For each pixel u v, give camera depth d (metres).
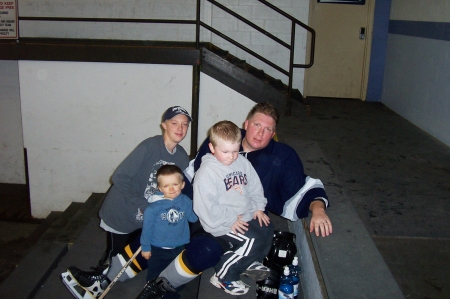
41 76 5.49
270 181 2.62
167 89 5.50
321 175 3.22
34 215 6.19
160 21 5.25
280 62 6.90
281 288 2.51
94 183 5.96
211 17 6.81
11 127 7.28
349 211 2.66
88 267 3.32
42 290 3.10
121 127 5.68
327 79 7.09
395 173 3.86
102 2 6.86
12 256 5.25
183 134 2.58
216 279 2.50
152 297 2.46
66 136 5.75
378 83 7.01
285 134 4.70
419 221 2.99
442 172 3.90
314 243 2.32
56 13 6.90
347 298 1.89
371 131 5.18
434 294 2.25
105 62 5.39
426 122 5.23
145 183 2.64
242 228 2.33
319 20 6.83
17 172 7.52
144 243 2.48
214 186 2.28
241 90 5.48
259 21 6.73
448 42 4.71
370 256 2.21
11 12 5.23
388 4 6.70
